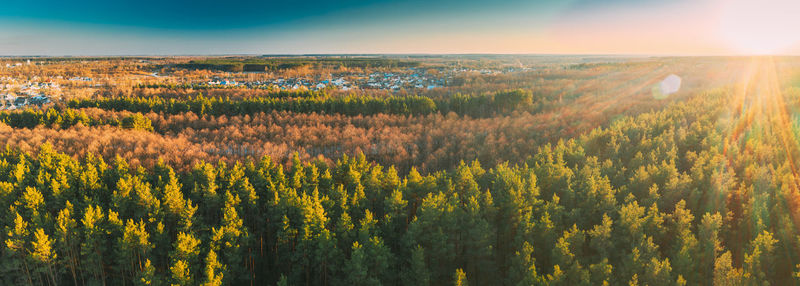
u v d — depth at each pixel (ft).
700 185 273.33
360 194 266.98
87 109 652.89
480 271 219.00
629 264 183.62
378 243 200.75
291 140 530.68
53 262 211.41
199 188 294.87
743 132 389.60
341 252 212.23
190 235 207.51
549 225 211.00
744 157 306.35
